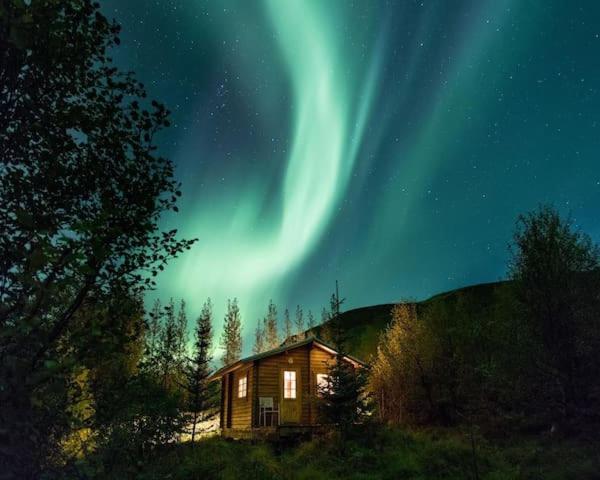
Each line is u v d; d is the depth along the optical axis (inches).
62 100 151.3
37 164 149.6
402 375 1184.2
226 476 558.9
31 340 118.8
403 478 582.9
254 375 965.2
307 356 1018.7
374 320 2787.9
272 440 814.5
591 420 673.0
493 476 556.4
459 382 1018.7
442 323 1189.1
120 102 164.1
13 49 128.8
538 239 775.1
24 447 116.6
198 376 853.8
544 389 724.7
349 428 771.4
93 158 163.3
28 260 113.7
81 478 142.6
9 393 110.3
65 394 137.6
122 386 168.9
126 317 161.3
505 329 824.9
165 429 343.3
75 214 158.4
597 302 724.7
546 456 625.6
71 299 149.0
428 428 1003.3
